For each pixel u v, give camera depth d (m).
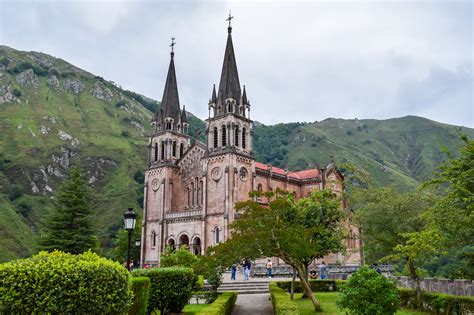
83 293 15.70
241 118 79.94
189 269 29.66
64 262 16.03
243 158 78.06
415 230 34.66
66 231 76.31
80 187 82.06
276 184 87.06
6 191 139.12
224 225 72.44
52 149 169.88
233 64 83.06
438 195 35.34
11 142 165.88
